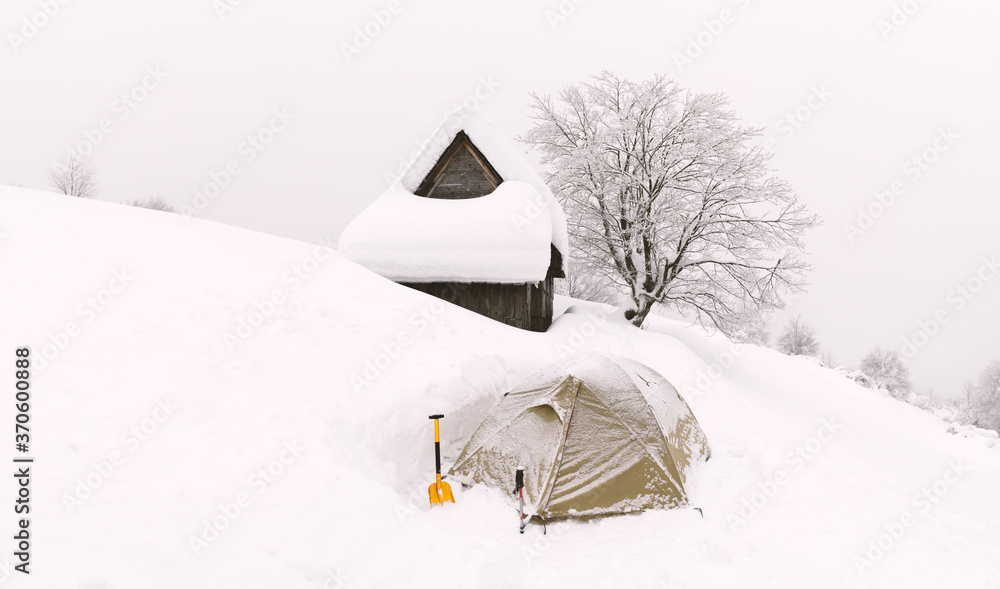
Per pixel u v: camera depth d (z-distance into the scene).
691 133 16.36
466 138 13.72
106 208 7.69
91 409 3.79
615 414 5.66
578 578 4.06
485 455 5.80
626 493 5.27
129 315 5.11
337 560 3.52
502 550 4.28
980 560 4.63
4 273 4.91
